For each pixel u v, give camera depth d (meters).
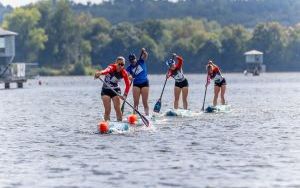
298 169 61.16
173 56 119.25
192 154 70.88
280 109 142.38
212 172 60.09
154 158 68.38
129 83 94.94
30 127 105.44
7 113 143.00
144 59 105.25
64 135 91.12
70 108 158.12
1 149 77.25
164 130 94.19
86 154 71.81
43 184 55.78
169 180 56.62
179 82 119.12
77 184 55.59
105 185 54.97
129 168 62.59
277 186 53.97
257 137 85.88
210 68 130.00
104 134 90.75
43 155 71.75
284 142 80.56
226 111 131.38
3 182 56.88
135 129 94.94
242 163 64.75
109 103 94.69
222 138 84.75
